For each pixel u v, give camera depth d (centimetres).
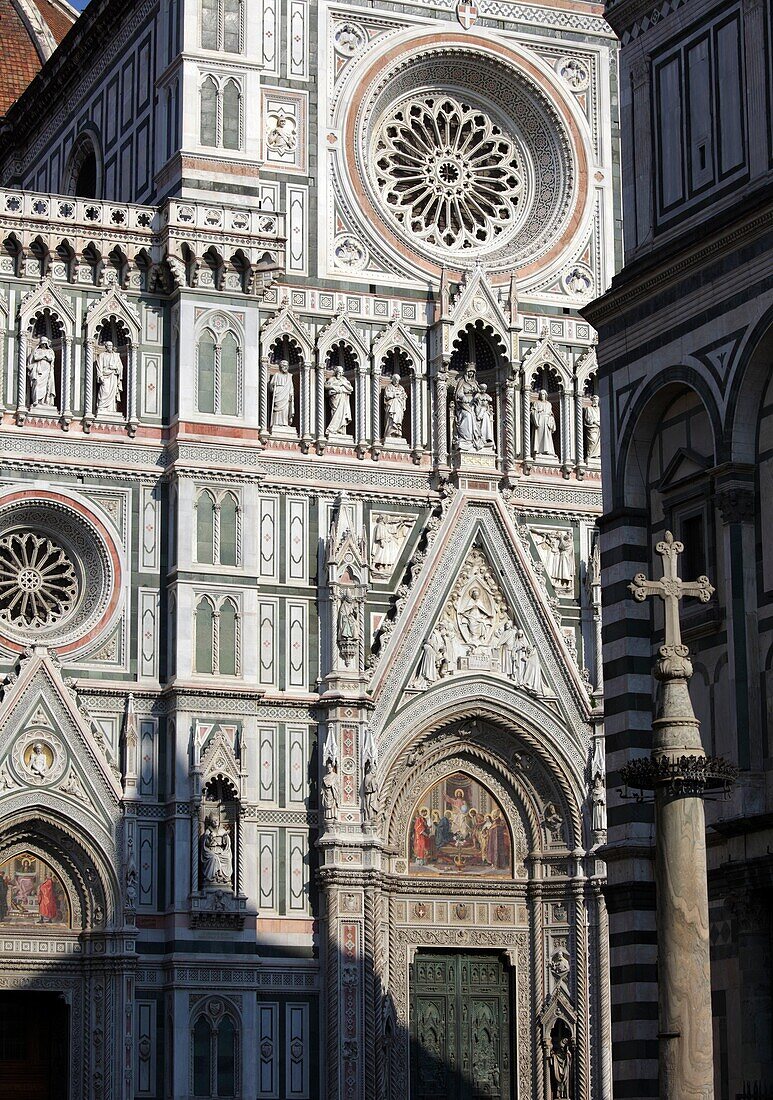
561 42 9150
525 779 8506
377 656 8269
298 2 8756
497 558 8512
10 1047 7744
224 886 7794
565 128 9069
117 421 8094
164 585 8038
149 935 7769
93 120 9388
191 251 8175
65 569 8031
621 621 5531
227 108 8400
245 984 7769
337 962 7938
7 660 7812
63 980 7706
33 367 8038
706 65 5516
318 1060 7944
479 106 9100
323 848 8019
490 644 8456
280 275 8481
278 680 8144
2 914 7669
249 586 8044
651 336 5528
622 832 5447
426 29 8931
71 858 7750
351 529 8275
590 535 8750
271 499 8294
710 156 5472
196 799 7781
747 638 5144
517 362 8719
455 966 8344
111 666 7925
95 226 8162
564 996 8306
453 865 8362
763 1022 4875
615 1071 5400
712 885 5103
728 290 5262
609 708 5556
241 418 8162
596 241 9069
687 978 4056
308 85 8712
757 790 5062
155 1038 7706
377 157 8844
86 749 7781
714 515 5316
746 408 5212
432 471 8544
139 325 8200
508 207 9038
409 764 8312
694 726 4162
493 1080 8294
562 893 8394
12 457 7919
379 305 8625
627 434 5584
